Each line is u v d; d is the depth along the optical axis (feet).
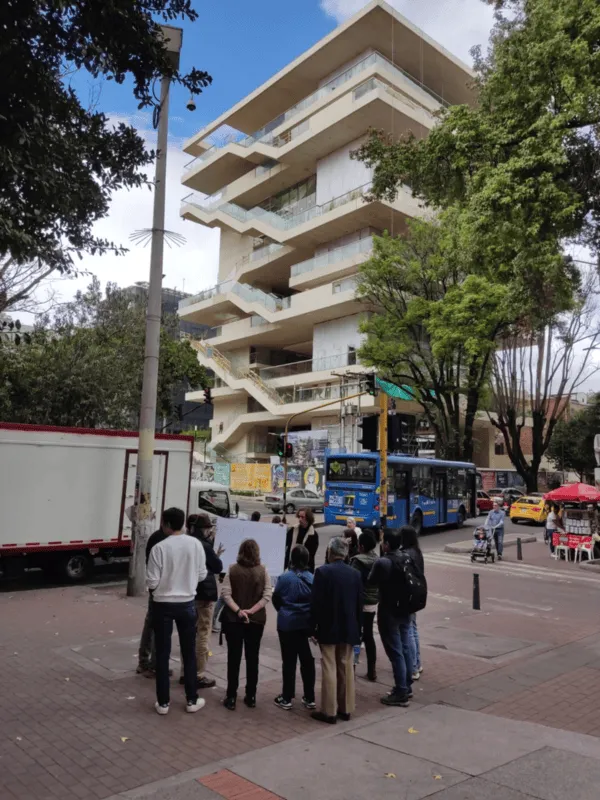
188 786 14.35
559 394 121.70
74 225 23.63
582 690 22.84
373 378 53.52
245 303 151.64
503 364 121.60
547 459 189.06
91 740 17.03
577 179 38.32
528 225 36.73
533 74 36.88
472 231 39.73
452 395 96.94
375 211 120.78
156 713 19.12
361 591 19.70
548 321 84.12
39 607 35.14
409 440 117.91
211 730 17.97
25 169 19.75
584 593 45.55
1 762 15.58
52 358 68.03
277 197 157.07
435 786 14.33
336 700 19.34
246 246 167.94
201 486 57.11
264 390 147.02
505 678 24.26
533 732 17.98
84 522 43.09
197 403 186.70
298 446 136.67
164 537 20.49
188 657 19.42
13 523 40.09
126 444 45.27
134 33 20.68
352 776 14.88
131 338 81.82
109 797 13.85
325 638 18.89
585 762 15.71
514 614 36.99
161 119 41.45
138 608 35.17
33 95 19.71
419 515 79.66
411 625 22.77
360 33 126.62
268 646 28.14
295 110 139.23
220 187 178.70
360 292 96.22
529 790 14.10
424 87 136.26
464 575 52.44
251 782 14.57
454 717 19.38
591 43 36.50
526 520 105.40
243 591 20.13
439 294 91.86
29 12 18.30
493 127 39.55
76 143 22.65
